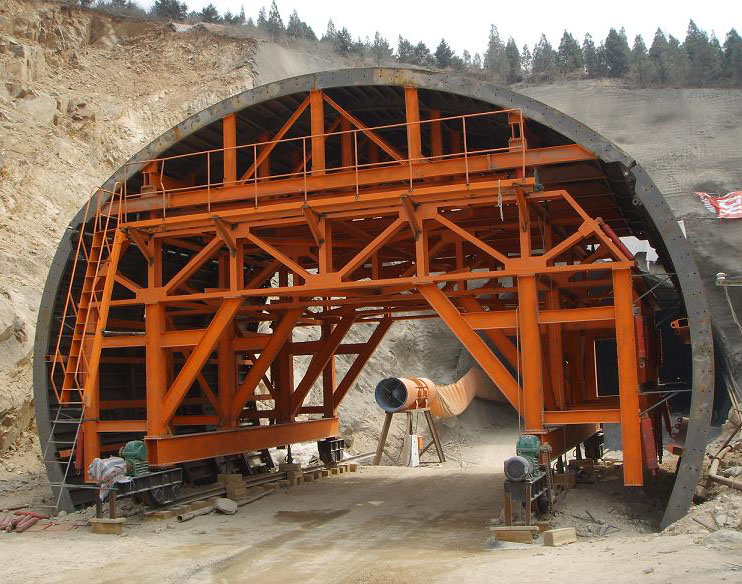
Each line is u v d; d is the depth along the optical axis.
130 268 20.42
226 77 48.62
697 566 9.76
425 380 30.16
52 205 28.38
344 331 22.25
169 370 19.94
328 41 94.75
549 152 14.73
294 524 15.41
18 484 19.11
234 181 16.64
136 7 67.25
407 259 21.16
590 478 17.44
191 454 17.27
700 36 83.44
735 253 35.38
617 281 14.19
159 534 14.53
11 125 29.97
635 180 14.14
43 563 12.33
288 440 21.39
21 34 40.62
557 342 16.48
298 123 18.05
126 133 36.50
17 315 21.89
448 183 15.73
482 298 21.78
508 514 13.15
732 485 13.30
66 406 18.08
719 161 58.94
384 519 15.76
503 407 40.78
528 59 99.62
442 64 103.00
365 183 15.67
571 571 10.40
